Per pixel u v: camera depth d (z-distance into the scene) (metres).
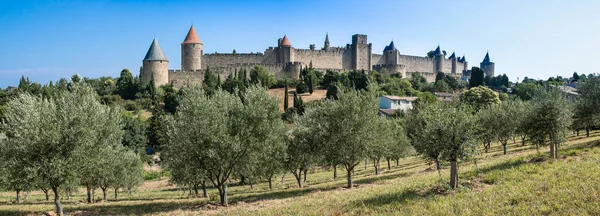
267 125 28.83
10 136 26.33
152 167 80.56
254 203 28.59
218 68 137.62
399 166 56.16
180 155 27.77
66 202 37.78
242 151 28.36
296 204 25.38
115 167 36.12
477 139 25.14
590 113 43.06
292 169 39.97
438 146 23.33
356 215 20.39
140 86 129.38
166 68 134.38
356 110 33.03
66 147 25.09
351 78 127.31
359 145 32.94
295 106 106.88
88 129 26.00
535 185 20.95
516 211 17.27
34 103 25.83
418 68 187.50
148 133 91.31
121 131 32.81
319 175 57.81
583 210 15.98
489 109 51.28
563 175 22.06
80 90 30.14
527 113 34.97
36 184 24.53
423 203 20.59
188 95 28.12
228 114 28.78
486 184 24.11
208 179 31.97
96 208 29.69
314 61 160.50
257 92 29.64
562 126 31.58
